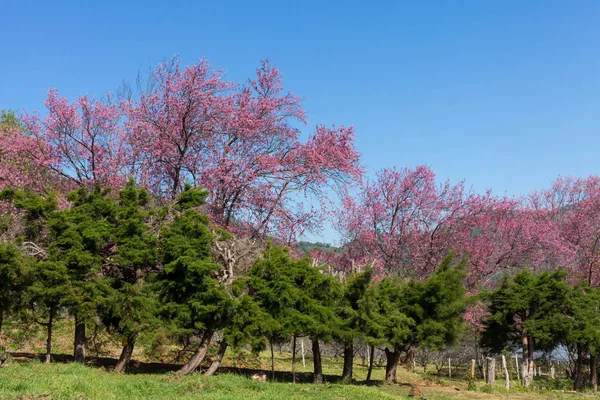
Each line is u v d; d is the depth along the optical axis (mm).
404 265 28812
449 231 28938
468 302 19672
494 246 28781
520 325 24172
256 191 24109
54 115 23547
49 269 15531
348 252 29438
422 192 28703
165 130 24297
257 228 24141
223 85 24672
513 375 29672
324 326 17016
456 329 19453
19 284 15859
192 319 16547
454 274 19438
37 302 16328
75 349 17047
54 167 23516
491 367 21375
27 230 16953
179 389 12883
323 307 17438
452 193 29062
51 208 16703
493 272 28828
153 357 20062
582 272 32906
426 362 31156
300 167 24828
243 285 17078
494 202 28938
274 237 24391
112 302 15648
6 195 16797
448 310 19078
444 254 28375
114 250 17234
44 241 16984
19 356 17812
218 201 24188
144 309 15953
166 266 16328
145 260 16578
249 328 16297
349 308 17906
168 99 23953
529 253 29578
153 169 24922
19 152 23188
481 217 28703
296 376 20047
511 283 24953
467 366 31641
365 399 13484
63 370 14008
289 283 17156
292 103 26484
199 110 24516
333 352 31594
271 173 24766
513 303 23891
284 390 14117
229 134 25188
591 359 24516
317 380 18328
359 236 28750
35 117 23703
